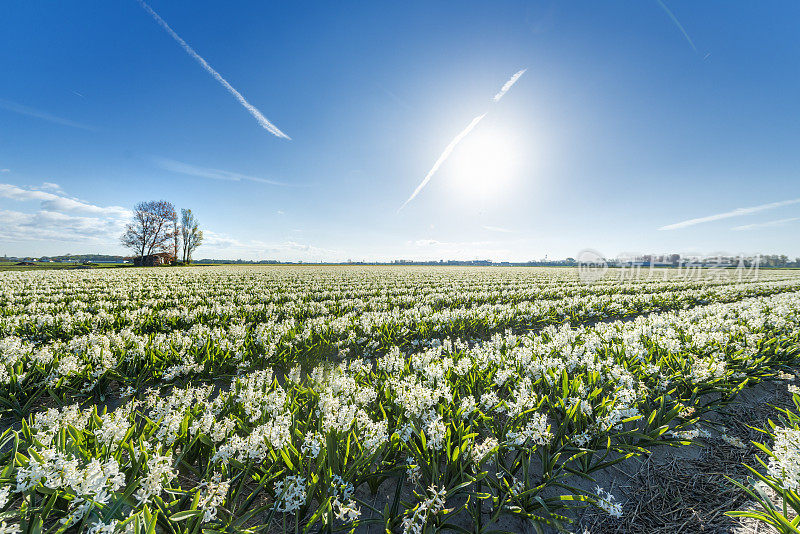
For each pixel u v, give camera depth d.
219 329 7.97
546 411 4.64
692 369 5.07
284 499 2.60
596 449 3.63
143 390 5.57
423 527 2.61
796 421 4.12
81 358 5.85
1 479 2.34
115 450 2.86
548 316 12.52
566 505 2.89
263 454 2.98
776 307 11.52
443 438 3.31
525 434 3.35
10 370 4.92
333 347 7.71
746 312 10.55
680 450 3.98
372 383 4.91
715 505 3.13
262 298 15.82
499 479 3.21
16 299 14.27
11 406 4.57
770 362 6.12
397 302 15.43
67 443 2.94
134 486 2.43
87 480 2.24
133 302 14.11
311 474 2.88
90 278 26.11
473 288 21.66
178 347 6.68
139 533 2.16
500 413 4.32
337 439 3.23
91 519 2.31
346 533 2.64
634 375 5.09
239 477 3.02
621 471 3.62
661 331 7.60
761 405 5.02
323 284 24.83
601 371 5.27
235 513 2.76
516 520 2.98
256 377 4.64
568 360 5.66
